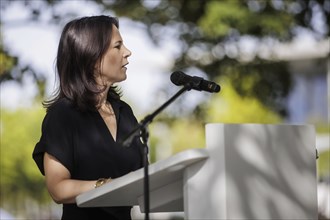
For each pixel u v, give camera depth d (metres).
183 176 6.37
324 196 17.89
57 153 7.44
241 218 6.21
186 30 24.98
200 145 43.16
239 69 25.39
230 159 6.20
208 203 6.18
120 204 6.95
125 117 8.01
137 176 6.34
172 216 27.25
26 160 44.12
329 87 48.34
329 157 39.72
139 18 24.83
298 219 6.49
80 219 7.58
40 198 44.06
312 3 22.53
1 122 44.62
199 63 25.48
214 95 28.06
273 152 6.42
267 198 6.34
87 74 7.76
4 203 43.94
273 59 25.42
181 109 26.83
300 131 6.58
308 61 45.81
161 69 29.09
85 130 7.64
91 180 7.58
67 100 7.71
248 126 6.32
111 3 23.72
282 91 25.86
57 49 7.92
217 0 23.70
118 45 7.86
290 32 24.20
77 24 7.85
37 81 20.20
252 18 23.50
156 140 44.91
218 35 24.08
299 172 6.54
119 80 7.88
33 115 44.88
